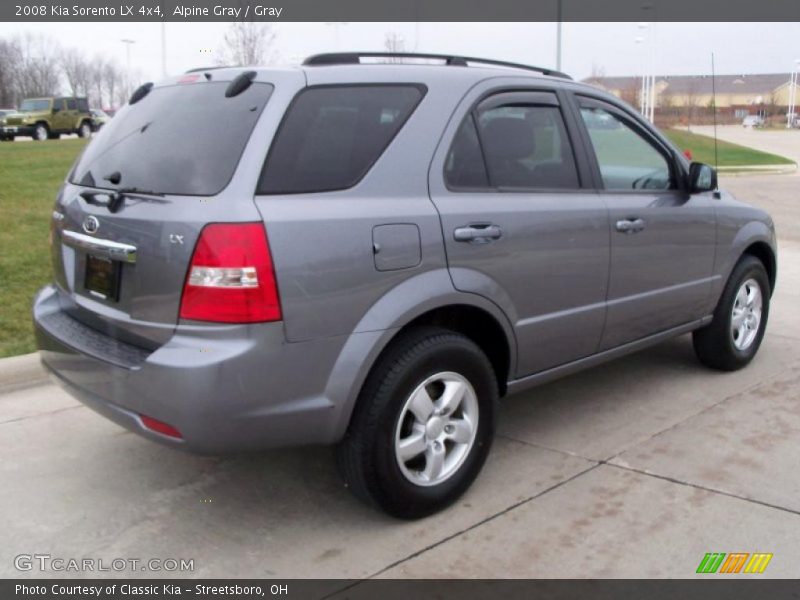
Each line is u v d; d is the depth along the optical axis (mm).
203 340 2908
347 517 3559
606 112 4398
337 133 3234
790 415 4637
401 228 3250
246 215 2904
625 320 4387
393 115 3412
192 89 3471
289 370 2998
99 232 3273
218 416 2895
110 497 3750
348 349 3123
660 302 4598
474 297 3508
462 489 3611
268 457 4168
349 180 3207
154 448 4270
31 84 45688
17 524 3506
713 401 4883
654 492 3719
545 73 4223
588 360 4301
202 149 3143
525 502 3646
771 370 5477
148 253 3020
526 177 3857
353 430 3246
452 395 3492
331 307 3064
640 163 4551
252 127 3080
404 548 3301
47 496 3752
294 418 3051
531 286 3775
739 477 3855
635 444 4258
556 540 3324
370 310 3174
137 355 3076
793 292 7977
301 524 3506
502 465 4027
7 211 9562
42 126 28531
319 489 3824
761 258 5680
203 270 2883
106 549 3324
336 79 3303
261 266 2893
